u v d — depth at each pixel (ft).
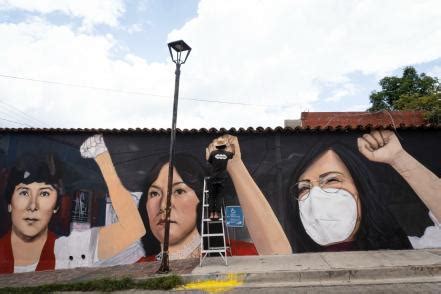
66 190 26.96
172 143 22.81
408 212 24.82
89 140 27.58
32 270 25.76
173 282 19.33
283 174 25.96
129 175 26.84
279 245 24.90
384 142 25.79
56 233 26.40
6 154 27.63
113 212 26.43
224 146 25.22
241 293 17.60
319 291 17.25
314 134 26.43
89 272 23.93
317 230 24.98
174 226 25.68
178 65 23.56
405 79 67.92
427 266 19.21
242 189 25.89
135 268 23.72
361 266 19.99
